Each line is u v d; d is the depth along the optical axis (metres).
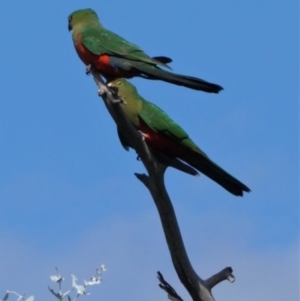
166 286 9.99
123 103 10.52
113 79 11.50
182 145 11.32
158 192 9.80
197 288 9.86
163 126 11.38
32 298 7.64
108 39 11.34
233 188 11.37
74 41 11.86
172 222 9.82
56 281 7.73
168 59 11.31
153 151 11.74
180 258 9.86
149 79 10.95
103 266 7.93
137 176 10.10
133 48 11.14
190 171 11.55
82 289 7.72
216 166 11.11
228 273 10.13
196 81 10.10
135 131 9.63
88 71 11.52
